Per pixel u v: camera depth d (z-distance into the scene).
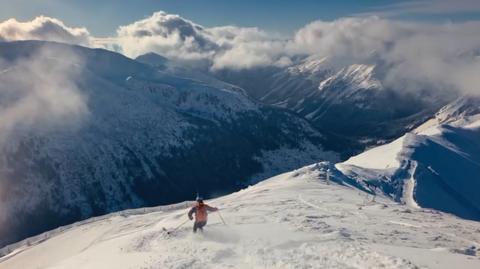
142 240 18.12
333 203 28.41
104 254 17.41
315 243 15.65
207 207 18.38
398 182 68.69
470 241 18.41
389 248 15.02
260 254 14.09
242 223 20.45
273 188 38.91
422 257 13.62
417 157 84.94
